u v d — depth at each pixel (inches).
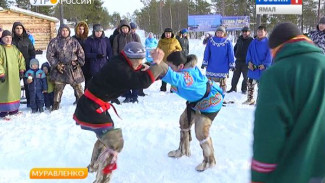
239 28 1072.2
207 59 278.8
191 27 1081.4
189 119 140.7
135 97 270.1
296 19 1450.5
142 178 134.3
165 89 322.0
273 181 59.1
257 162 57.3
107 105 121.0
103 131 120.3
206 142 137.4
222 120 212.2
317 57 59.8
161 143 171.6
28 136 187.2
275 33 65.9
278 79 58.6
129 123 207.2
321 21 225.5
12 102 229.1
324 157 57.7
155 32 1959.9
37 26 747.4
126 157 155.0
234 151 158.4
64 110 246.1
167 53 282.4
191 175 135.9
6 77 226.5
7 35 226.1
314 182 57.2
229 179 130.9
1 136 188.1
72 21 1471.5
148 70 113.3
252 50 252.7
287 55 61.3
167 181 131.3
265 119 56.7
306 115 57.2
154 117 221.6
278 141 55.6
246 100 271.0
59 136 186.1
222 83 278.5
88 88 120.0
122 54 114.0
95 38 254.4
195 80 130.1
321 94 57.4
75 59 240.5
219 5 1798.7
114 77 111.8
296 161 57.4
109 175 120.9
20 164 149.0
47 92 245.6
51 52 236.7
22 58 237.6
